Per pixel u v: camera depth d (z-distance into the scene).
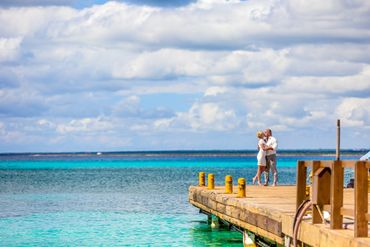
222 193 21.84
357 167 11.05
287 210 15.07
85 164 161.38
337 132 12.16
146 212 33.56
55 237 24.64
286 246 13.93
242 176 73.75
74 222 29.41
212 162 174.62
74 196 45.66
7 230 26.75
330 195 12.28
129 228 27.00
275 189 23.75
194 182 64.56
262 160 26.14
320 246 11.98
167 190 51.47
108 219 30.42
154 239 23.80
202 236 24.30
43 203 39.91
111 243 23.02
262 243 18.55
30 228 27.42
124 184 61.06
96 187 56.50
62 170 108.38
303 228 12.92
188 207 36.22
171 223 28.47
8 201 41.62
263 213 15.81
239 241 23.00
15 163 179.50
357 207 10.98
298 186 13.10
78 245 22.64
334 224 11.80
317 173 12.35
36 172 98.38
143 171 100.31
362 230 10.95
